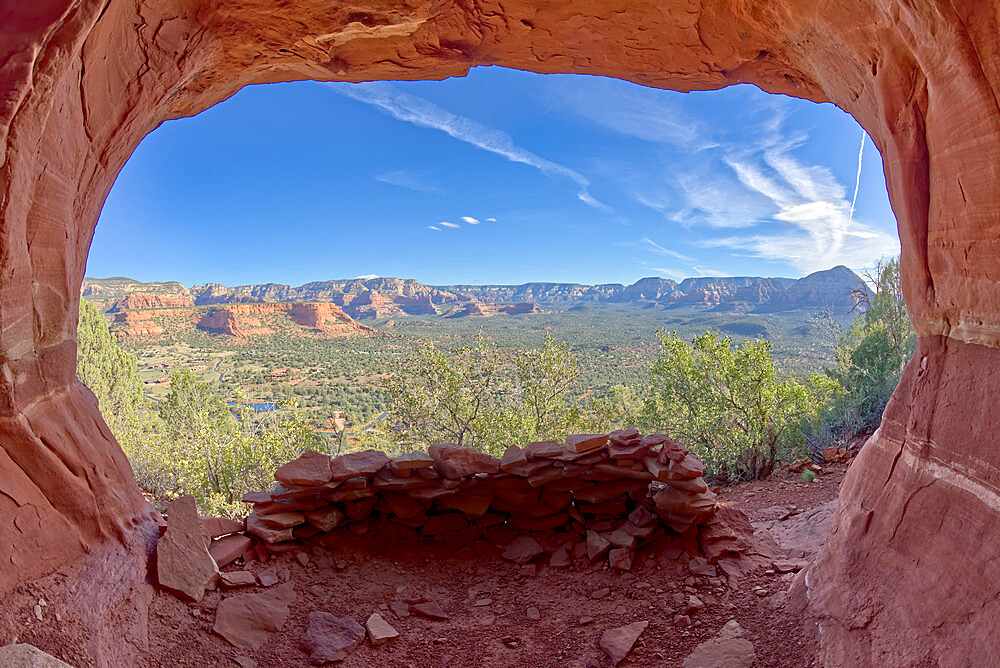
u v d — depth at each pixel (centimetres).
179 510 359
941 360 282
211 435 1164
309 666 305
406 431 1214
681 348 970
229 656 294
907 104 280
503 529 490
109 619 260
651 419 1010
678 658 313
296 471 438
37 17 214
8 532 244
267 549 398
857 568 296
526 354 1227
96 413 352
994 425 234
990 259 232
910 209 285
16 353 262
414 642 344
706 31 415
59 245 289
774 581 378
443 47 442
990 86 211
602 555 440
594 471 483
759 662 296
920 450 282
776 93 485
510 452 513
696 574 396
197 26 355
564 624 364
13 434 264
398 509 469
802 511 543
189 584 321
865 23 289
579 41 439
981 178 229
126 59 311
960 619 222
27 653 198
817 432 828
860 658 256
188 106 440
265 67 441
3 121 210
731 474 816
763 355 853
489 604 395
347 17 384
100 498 312
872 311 947
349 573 409
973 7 204
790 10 347
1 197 224
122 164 377
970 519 239
